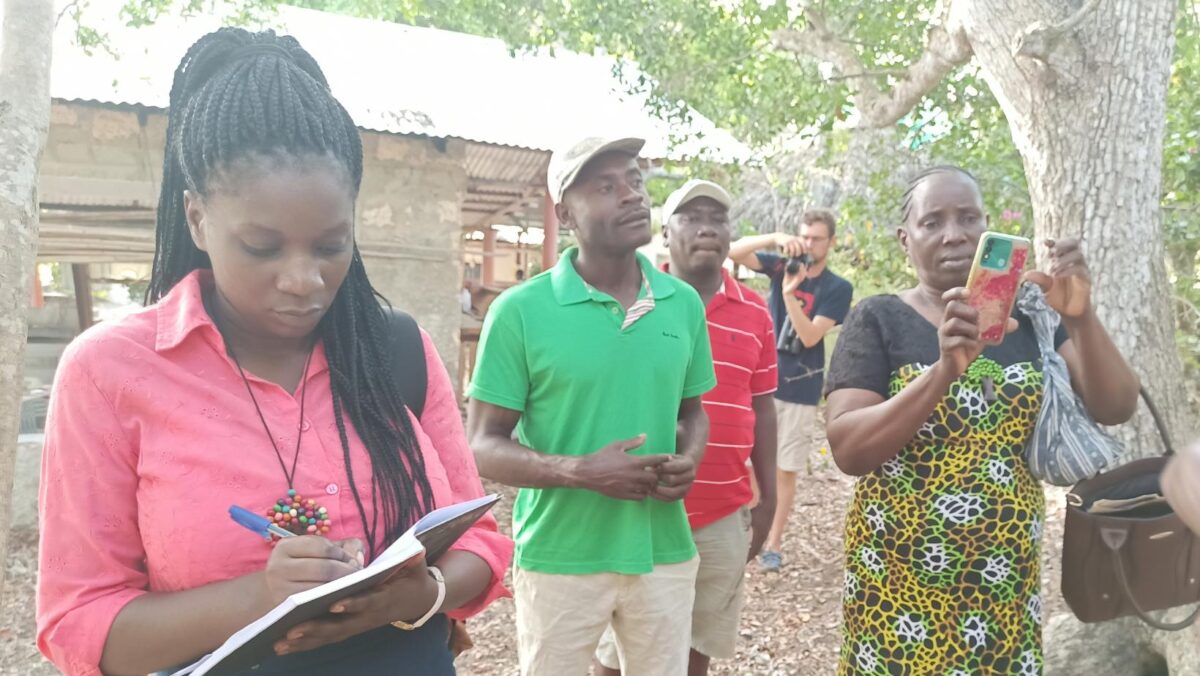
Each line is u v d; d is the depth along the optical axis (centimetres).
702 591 320
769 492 356
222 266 129
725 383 321
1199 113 542
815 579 520
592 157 255
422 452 149
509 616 482
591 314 255
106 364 127
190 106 131
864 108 737
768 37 727
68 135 719
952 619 227
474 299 1198
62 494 125
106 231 739
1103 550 231
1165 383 355
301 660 134
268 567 118
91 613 122
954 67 635
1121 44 358
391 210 834
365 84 839
